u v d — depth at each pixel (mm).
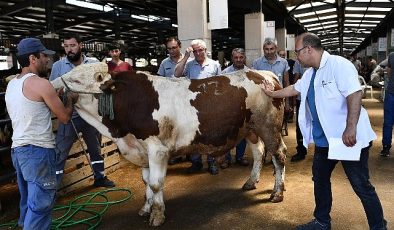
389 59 5461
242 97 3631
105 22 14953
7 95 2635
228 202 4027
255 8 9836
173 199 4164
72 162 4621
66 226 3539
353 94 2592
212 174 5043
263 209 3805
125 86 3301
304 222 3469
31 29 15234
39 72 2742
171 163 5594
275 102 3852
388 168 5047
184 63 4562
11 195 4430
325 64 2729
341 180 4574
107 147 5203
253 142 4324
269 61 5227
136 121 3281
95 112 3332
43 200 2648
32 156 2576
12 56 12844
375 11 15852
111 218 3717
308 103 2967
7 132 4484
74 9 12242
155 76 3488
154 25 15898
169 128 3346
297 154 5602
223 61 15750
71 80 3168
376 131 7605
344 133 2635
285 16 13219
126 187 4652
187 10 6418
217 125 3525
